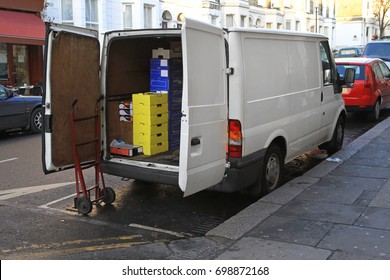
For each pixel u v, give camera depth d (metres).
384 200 5.46
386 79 13.02
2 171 7.86
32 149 10.01
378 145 8.70
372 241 4.33
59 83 5.20
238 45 5.16
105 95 5.88
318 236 4.48
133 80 6.52
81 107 5.53
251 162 5.43
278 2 39.75
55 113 5.20
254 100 5.45
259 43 5.60
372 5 57.66
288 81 6.31
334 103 8.13
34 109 12.27
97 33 5.67
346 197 5.63
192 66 4.54
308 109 6.99
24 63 18.55
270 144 5.98
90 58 5.59
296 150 6.71
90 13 20.64
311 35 7.14
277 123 6.02
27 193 6.55
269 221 4.93
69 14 19.64
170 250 4.45
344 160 7.57
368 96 11.73
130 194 6.46
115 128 6.20
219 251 4.35
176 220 5.48
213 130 4.94
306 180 6.41
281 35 6.13
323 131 7.70
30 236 4.97
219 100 5.02
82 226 5.28
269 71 5.80
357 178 6.45
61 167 5.38
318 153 8.65
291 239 4.45
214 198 6.23
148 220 5.48
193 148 4.67
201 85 4.70
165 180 5.39
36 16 18.16
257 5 36.12
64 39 5.15
